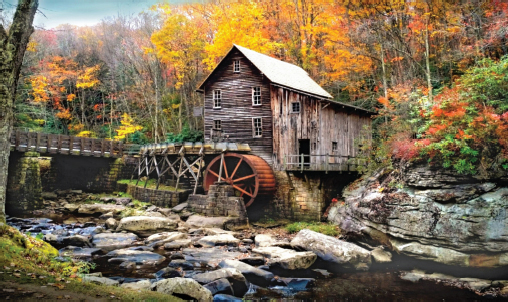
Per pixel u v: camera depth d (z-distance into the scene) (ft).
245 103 75.46
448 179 39.22
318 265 41.09
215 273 32.91
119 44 122.21
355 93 92.02
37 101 103.96
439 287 34.01
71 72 113.91
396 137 52.11
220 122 78.43
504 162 36.09
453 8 61.93
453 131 39.75
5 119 29.40
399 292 32.58
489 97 40.96
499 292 32.32
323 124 67.41
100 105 127.95
